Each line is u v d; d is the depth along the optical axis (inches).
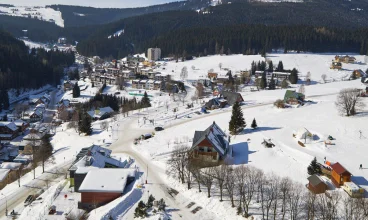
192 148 3073.3
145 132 4234.7
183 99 6102.4
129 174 2834.6
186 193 2600.9
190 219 2268.7
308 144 3280.0
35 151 3959.2
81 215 2432.3
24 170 3553.2
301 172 2758.4
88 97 7529.5
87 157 3016.7
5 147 4697.3
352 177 2549.2
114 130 4347.9
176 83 7824.8
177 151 3068.4
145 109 5516.7
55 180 3144.7
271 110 4682.6
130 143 3846.0
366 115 3937.0
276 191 2197.3
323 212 1972.2
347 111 4005.9
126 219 2313.0
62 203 2625.5
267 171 2775.6
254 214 2192.4
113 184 2647.6
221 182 2404.0
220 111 4970.5
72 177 2891.2
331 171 2551.7
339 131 3560.5
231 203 2353.6
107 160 3107.8
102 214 2315.5
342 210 2085.4
